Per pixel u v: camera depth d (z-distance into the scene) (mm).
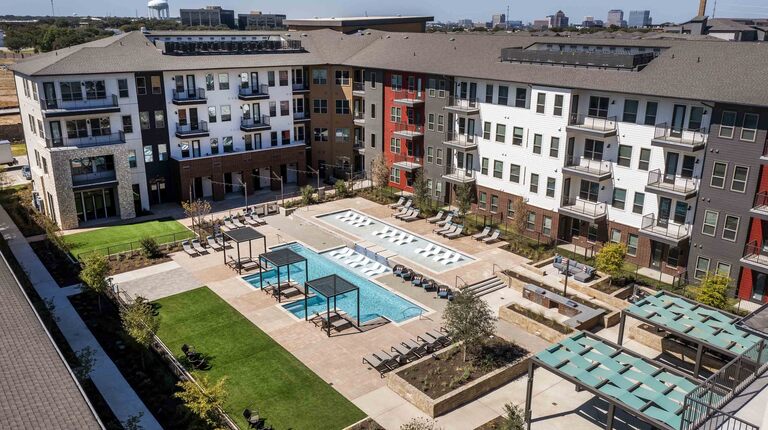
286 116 58969
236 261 41281
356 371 28094
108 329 31078
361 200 55750
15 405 14672
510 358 28516
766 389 20406
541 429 23844
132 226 48125
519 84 44562
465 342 27703
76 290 36031
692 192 35875
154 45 54156
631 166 39312
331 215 51750
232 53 56625
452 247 44188
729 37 70812
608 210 41344
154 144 51625
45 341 17938
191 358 28375
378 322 33000
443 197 53562
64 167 46000
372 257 42844
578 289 36375
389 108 56656
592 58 41750
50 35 122500
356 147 61812
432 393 25406
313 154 63250
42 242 44031
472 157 50188
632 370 22516
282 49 60375
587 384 21500
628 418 24531
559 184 43281
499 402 25812
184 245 42969
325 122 61938
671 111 36500
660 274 38781
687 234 37062
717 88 34219
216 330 31812
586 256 41719
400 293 36719
